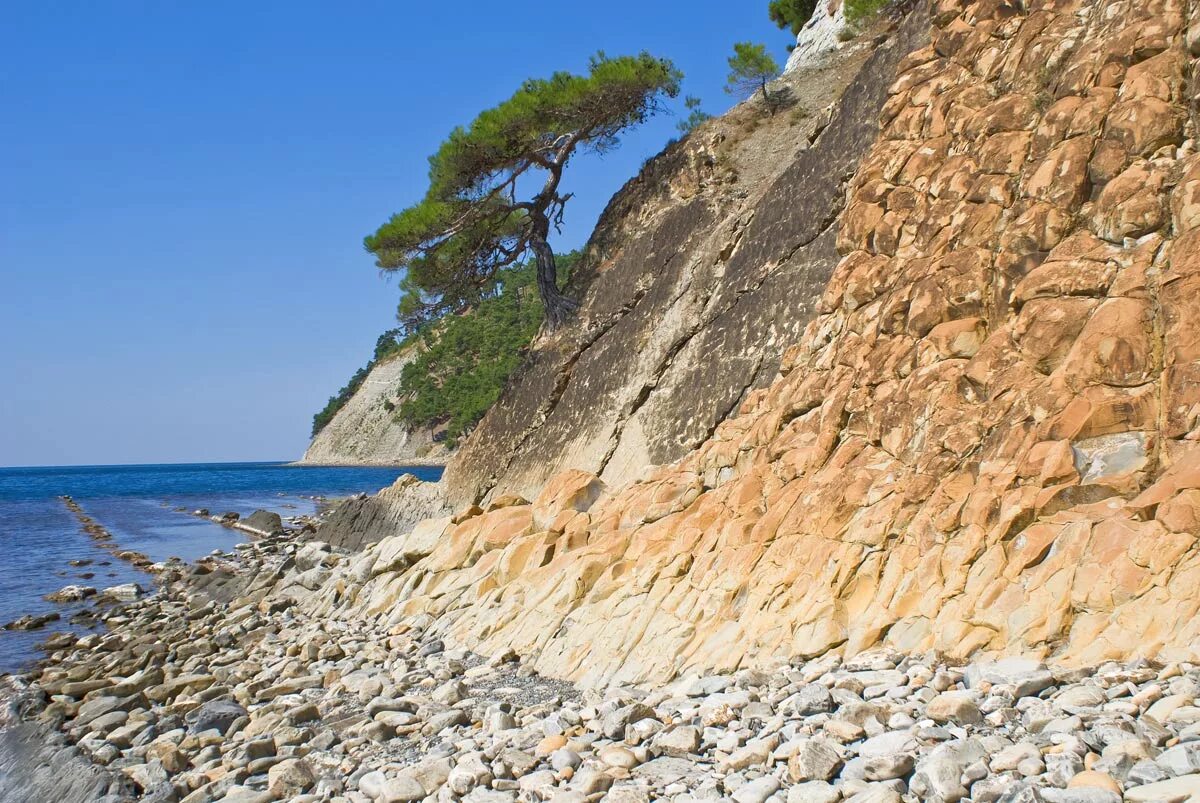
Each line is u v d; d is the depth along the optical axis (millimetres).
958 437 10766
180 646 16781
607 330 27859
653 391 23438
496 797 7656
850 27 35688
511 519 17422
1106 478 9195
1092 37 12836
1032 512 9383
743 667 10469
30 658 17250
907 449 11547
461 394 113938
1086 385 9836
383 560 19188
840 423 12961
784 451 13625
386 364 149375
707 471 15180
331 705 12047
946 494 10336
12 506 59031
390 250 32875
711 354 21688
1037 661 8023
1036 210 11742
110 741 11445
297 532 37250
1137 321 9781
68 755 11008
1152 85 11289
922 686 8172
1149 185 10648
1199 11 11195
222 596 22781
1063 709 6914
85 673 15578
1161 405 9281
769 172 28406
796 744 7156
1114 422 9469
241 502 60719
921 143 15023
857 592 10414
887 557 10445
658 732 8445
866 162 16141
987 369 11156
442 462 112438
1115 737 6191
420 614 16719
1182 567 7891
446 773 8492
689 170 30859
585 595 13969
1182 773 5605
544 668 12773
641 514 15172
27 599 23688
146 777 9891
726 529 12758
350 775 9156
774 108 31891
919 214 14250
